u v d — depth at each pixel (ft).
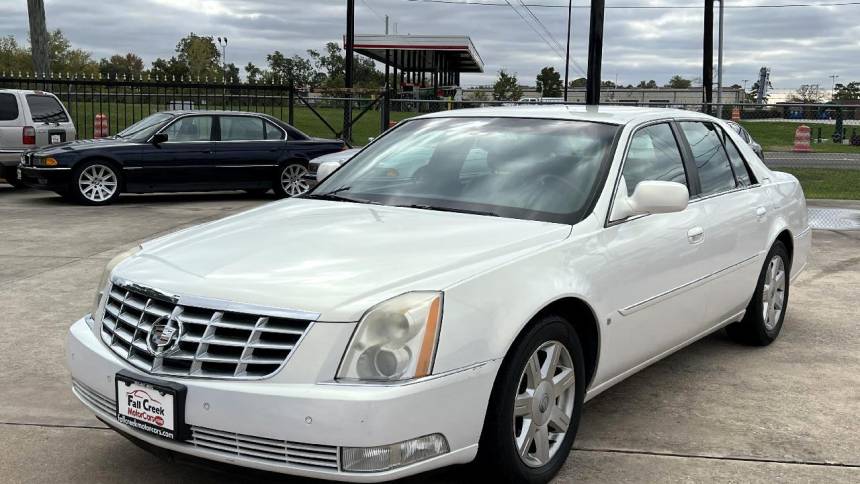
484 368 9.94
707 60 97.04
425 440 9.47
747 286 16.83
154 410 9.85
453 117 15.79
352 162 15.56
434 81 140.46
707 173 15.94
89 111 117.50
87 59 240.94
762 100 135.23
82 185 43.55
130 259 11.71
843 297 22.93
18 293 22.82
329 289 9.70
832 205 43.88
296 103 89.25
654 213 12.89
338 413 9.04
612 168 13.17
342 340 9.32
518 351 10.46
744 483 11.60
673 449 12.76
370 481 9.16
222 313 9.72
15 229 34.78
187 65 227.40
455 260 10.53
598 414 14.25
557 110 15.25
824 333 19.35
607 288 12.16
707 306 15.29
